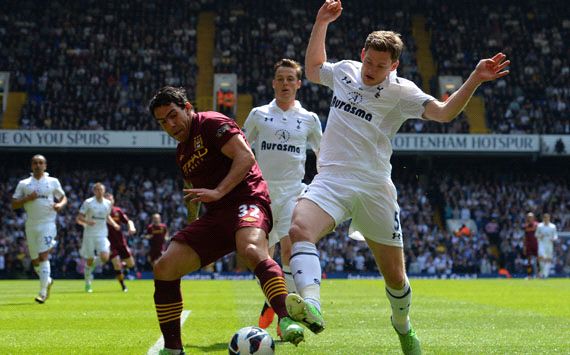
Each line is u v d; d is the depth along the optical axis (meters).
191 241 5.77
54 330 9.40
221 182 5.75
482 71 5.36
